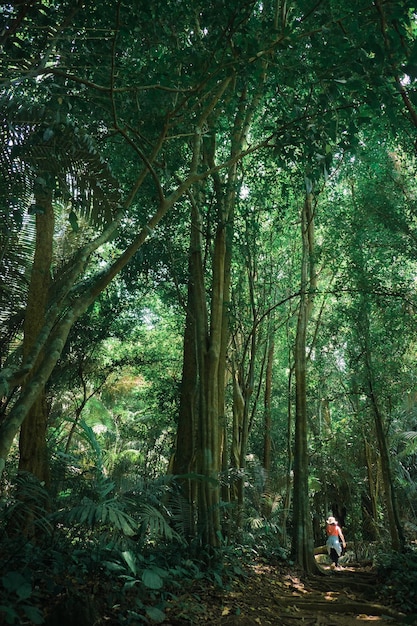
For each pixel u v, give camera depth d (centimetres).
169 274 1052
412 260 1039
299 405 1029
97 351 1384
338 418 1852
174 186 937
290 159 652
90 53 560
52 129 468
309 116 596
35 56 520
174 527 772
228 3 554
